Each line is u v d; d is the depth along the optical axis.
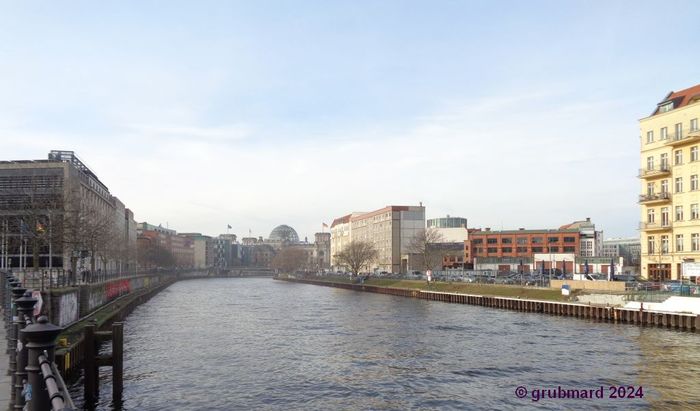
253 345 52.53
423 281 138.75
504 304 91.12
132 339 56.41
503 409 30.88
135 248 174.62
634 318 65.94
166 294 144.62
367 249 190.75
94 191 111.50
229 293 150.88
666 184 86.62
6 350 23.80
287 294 145.75
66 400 7.14
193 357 46.12
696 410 30.17
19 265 82.88
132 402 32.25
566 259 119.88
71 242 63.50
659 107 89.69
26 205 70.75
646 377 37.66
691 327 59.53
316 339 56.41
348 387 35.91
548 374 38.94
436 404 32.00
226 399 33.16
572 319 72.62
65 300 48.44
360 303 108.69
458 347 50.56
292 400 33.00
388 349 49.84
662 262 85.81
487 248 184.75
